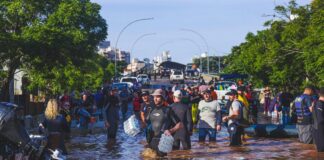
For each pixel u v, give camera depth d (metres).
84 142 21.08
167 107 14.91
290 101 29.22
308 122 18.42
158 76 128.88
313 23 37.31
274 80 43.81
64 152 12.98
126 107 36.62
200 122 19.14
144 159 15.09
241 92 20.83
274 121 33.00
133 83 69.75
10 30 34.56
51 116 12.97
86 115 26.17
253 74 50.22
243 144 18.95
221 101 34.22
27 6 33.44
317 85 39.69
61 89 41.41
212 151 16.91
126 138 22.48
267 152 16.69
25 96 37.62
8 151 10.04
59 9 34.00
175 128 14.94
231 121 18.58
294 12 41.88
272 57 42.62
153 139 15.02
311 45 36.53
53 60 33.03
